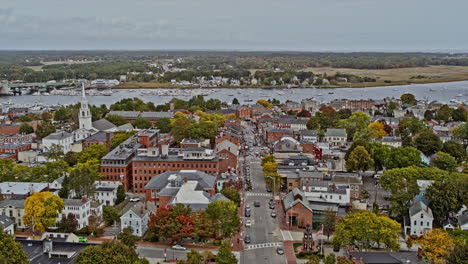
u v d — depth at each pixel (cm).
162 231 16750
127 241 15675
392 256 13962
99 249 12900
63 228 17925
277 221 19538
